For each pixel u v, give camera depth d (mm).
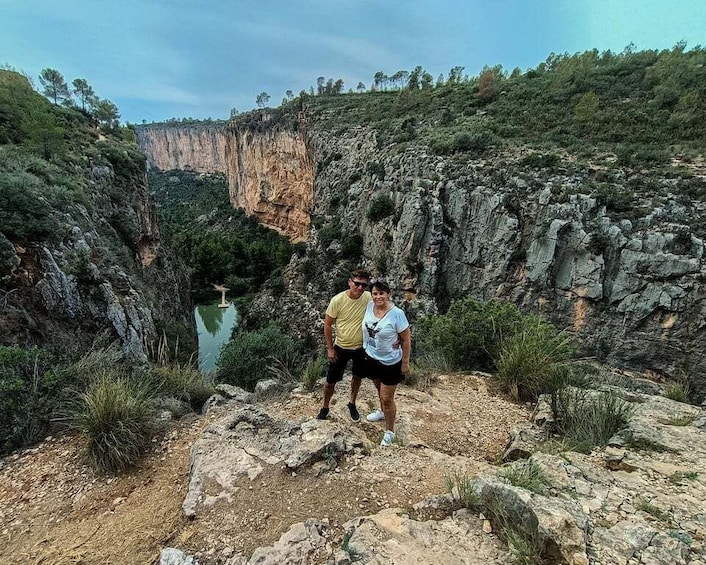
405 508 3203
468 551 2652
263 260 55969
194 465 3773
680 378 18359
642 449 4035
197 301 49156
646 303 19516
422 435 5039
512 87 44188
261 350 11055
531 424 5152
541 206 22578
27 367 5301
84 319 11594
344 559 2598
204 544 2896
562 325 22203
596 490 3188
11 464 4289
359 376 4746
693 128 25578
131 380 5824
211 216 94812
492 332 8180
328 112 64812
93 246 15375
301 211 68250
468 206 25766
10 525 3424
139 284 19000
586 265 21031
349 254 36281
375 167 36000
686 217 19531
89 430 4246
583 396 5215
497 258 24234
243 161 82062
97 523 3371
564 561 2445
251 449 3953
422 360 8383
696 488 3248
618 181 22141
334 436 4137
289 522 3064
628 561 2434
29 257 11148
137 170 31969
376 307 4199
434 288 27078
